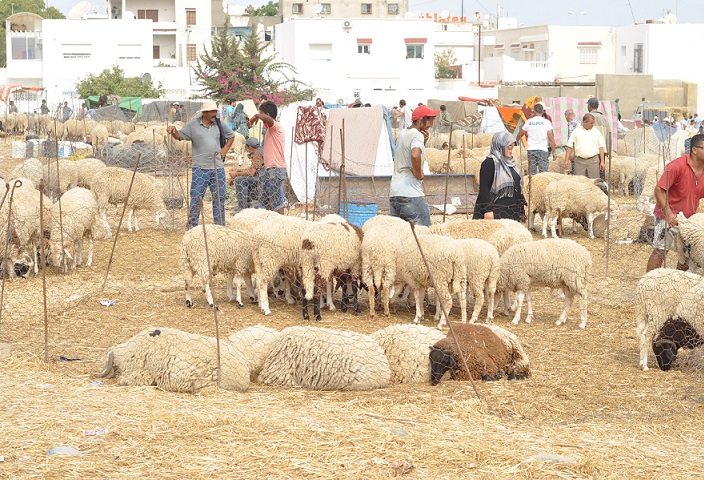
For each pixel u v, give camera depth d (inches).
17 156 1131.3
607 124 1188.5
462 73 3346.5
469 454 225.8
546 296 460.4
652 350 353.1
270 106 583.5
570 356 343.6
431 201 738.8
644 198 756.6
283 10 4025.6
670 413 275.3
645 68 3080.7
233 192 767.7
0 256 476.7
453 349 306.5
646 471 219.1
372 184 717.9
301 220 422.3
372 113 804.0
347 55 2652.6
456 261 378.9
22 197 485.4
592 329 388.8
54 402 267.0
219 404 269.6
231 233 413.4
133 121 1660.9
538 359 339.3
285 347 304.0
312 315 409.4
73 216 497.0
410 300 427.8
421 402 278.8
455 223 440.8
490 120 1401.3
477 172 754.2
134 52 2701.8
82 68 2694.4
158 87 2527.1
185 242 412.5
